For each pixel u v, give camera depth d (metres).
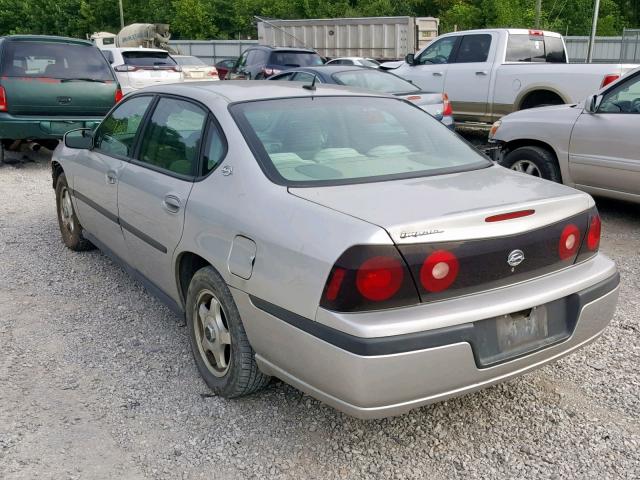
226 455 3.06
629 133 6.35
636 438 3.19
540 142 7.34
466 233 2.71
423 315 2.62
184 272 3.72
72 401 3.49
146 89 4.57
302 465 3.00
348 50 23.41
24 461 2.99
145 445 3.13
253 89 3.93
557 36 12.16
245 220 3.06
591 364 3.90
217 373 3.50
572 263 3.14
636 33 23.81
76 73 9.73
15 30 53.03
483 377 2.78
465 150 3.87
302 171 3.24
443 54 12.26
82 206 5.24
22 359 3.93
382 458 3.05
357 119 3.80
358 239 2.58
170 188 3.70
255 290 2.95
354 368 2.55
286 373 2.92
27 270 5.46
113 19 51.59
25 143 11.38
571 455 3.07
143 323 4.46
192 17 45.78
